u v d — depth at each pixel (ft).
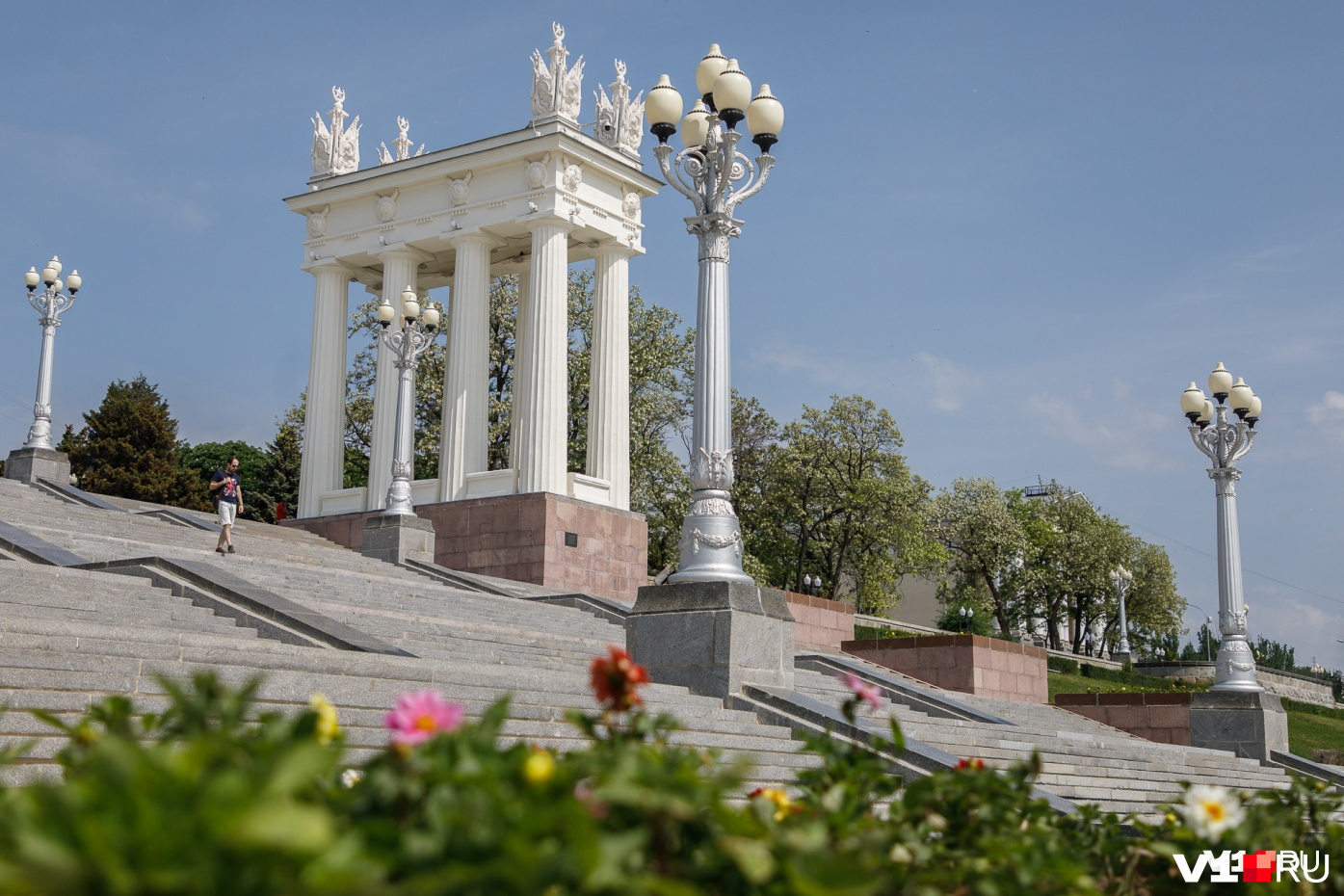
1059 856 15.56
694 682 52.01
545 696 45.75
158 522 96.73
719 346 54.03
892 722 17.65
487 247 128.98
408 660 43.68
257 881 8.42
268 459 200.03
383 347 130.62
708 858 12.04
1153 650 301.43
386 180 131.85
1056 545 263.90
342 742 12.74
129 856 8.13
